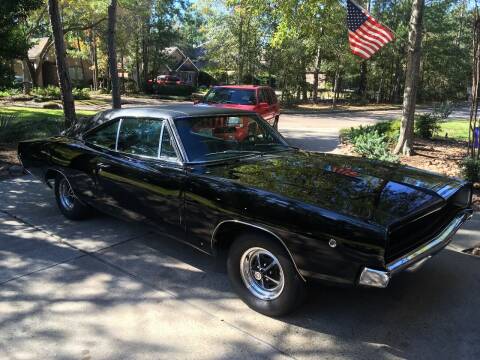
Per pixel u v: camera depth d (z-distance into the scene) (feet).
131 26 127.03
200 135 13.34
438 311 11.27
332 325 10.62
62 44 33.37
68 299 11.82
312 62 127.75
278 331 10.40
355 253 9.06
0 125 36.19
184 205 12.19
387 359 9.41
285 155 14.26
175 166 12.73
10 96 91.97
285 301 10.52
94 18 105.29
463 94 175.63
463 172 23.90
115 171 14.33
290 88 121.90
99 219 17.90
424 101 171.32
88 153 15.58
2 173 25.46
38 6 37.06
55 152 17.08
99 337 10.17
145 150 13.83
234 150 13.88
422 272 13.43
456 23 145.89
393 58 142.31
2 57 38.81
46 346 9.83
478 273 13.42
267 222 10.18
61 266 13.76
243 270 11.26
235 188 11.06
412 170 13.26
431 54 150.00
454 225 11.76
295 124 68.44
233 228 11.27
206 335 10.25
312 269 9.70
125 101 106.63
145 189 13.30
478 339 10.12
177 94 141.28
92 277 13.06
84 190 15.99
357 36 30.19
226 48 109.60
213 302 11.71
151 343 9.95
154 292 12.21
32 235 16.29
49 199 20.72
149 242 15.66
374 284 8.96
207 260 14.25
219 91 41.37
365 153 30.71
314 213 9.61
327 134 52.75
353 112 108.47
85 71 164.66
